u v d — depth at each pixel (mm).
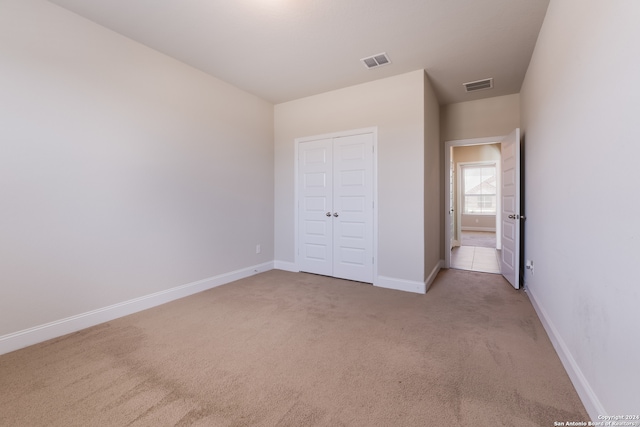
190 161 3338
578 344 1635
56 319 2305
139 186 2854
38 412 1468
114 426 1377
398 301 3141
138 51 2840
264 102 4441
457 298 3238
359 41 2832
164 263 3088
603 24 1332
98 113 2545
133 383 1711
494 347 2123
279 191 4637
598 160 1388
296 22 2537
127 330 2422
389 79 3623
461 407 1500
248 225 4180
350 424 1392
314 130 4250
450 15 2439
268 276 4199
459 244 7039
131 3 2277
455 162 7262
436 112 4242
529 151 3285
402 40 2820
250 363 1929
